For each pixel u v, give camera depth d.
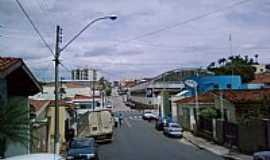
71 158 29.11
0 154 14.22
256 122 33.47
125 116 107.25
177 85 119.81
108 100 143.38
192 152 39.16
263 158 19.03
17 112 12.21
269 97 40.62
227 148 40.59
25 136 13.65
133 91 161.12
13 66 17.42
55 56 26.84
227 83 79.12
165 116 84.56
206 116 51.97
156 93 121.62
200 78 82.31
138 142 50.38
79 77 102.31
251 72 98.75
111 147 45.09
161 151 40.59
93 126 49.75
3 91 17.61
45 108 37.12
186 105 65.50
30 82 21.27
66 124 49.50
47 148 35.16
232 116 44.25
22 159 9.49
